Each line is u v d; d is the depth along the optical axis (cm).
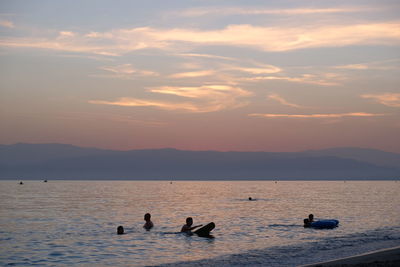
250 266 1859
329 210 5175
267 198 8294
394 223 3666
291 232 3034
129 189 13988
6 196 8581
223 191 12581
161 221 3825
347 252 2141
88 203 6444
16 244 2527
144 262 2027
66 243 2553
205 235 2880
